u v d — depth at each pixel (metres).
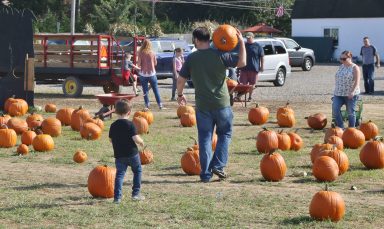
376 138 15.70
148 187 13.29
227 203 11.91
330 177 13.85
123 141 11.91
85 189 13.16
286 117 22.05
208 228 10.29
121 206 11.64
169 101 30.09
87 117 21.20
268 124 22.80
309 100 30.69
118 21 81.12
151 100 30.58
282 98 31.59
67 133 20.61
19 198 12.30
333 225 10.49
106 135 20.27
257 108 22.75
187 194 12.66
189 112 23.55
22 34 26.05
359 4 72.44
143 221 10.66
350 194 12.79
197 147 15.13
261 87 37.94
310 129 21.69
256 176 14.45
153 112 25.98
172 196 12.47
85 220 10.72
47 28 75.44
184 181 13.96
